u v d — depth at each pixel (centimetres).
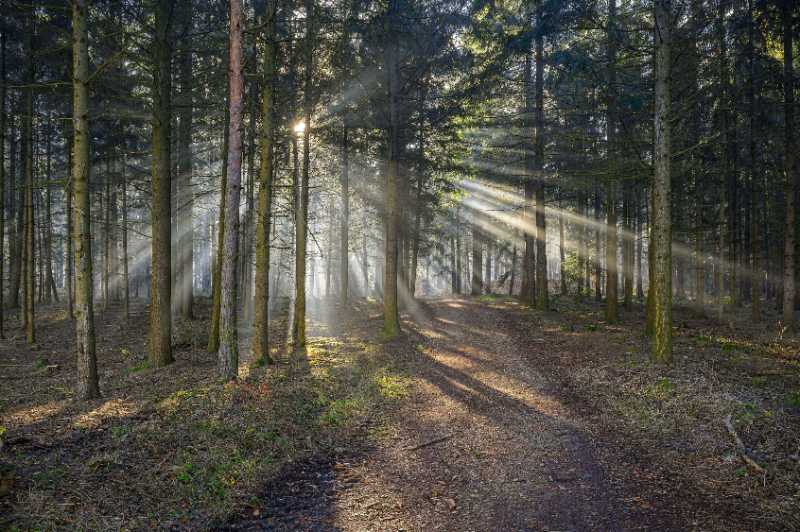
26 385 1178
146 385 1085
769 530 475
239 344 1733
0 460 580
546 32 1287
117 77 1378
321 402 898
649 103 1389
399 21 1561
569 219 2925
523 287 2844
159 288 1341
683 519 507
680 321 1975
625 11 1362
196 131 2041
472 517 523
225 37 1411
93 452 629
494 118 2266
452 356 1417
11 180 2512
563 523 508
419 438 766
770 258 2788
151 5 1237
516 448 727
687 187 2102
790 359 1155
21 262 2783
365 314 2508
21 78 1881
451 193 2730
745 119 1742
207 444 662
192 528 476
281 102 1475
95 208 3038
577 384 1073
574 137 1819
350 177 2692
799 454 609
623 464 657
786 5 1297
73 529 450
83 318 954
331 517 517
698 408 811
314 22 1408
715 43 1436
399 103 1784
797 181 1831
